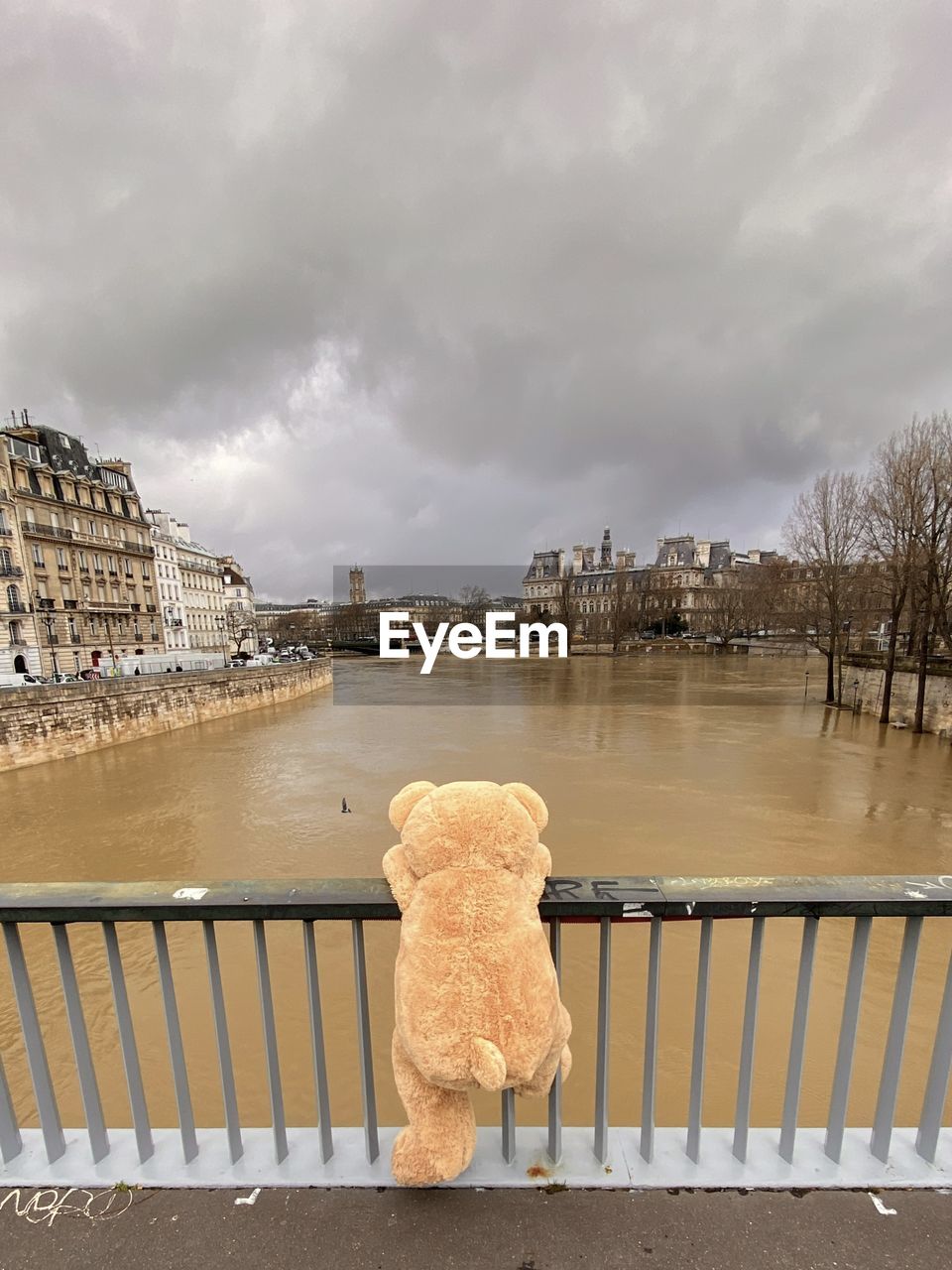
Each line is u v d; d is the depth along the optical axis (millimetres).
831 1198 1511
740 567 99438
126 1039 1563
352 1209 1481
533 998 1187
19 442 39906
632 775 20734
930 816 16281
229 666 43406
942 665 27766
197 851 14570
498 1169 1561
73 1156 1645
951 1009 1517
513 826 1290
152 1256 1398
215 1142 1684
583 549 122438
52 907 1443
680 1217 1464
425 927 1220
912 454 27688
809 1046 6742
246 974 8133
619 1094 6125
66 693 24391
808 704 38344
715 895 1432
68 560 40406
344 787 19922
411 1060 1381
